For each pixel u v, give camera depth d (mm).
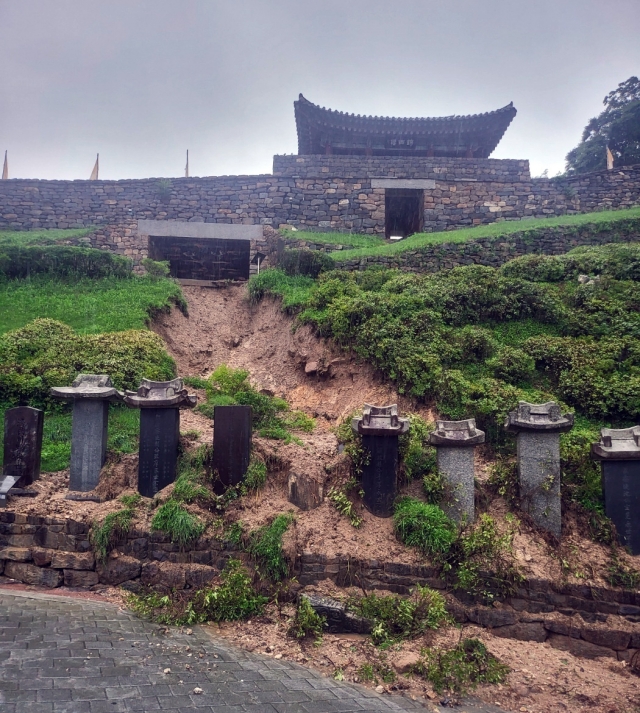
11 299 15992
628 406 10398
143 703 5215
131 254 21953
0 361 11906
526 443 8172
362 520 8023
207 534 7680
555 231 19344
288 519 7801
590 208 25312
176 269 22188
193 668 5926
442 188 25672
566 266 16188
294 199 25500
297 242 20828
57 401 11242
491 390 10898
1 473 8969
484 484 8578
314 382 13148
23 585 7652
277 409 11875
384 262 18203
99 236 22250
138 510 8008
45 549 7797
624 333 12789
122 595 7445
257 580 7352
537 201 25484
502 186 25719
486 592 7105
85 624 6598
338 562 7391
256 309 17766
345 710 5461
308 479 8281
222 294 19797
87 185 25172
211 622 6992
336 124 28625
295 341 14289
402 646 6547
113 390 8891
